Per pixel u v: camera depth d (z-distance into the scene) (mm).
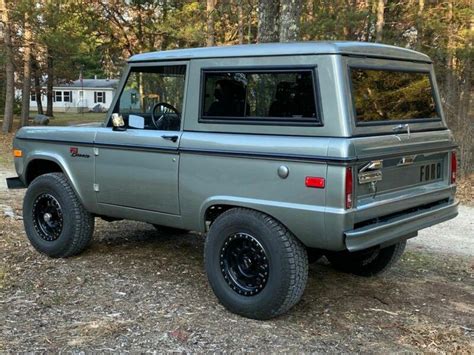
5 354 3508
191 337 3799
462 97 17750
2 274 5008
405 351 3736
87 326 3941
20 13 20000
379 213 3922
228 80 4223
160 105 4688
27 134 5668
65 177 5434
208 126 4309
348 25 16656
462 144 12539
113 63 26125
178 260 5590
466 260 6273
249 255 4121
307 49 3844
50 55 24375
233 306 4195
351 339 3898
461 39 17266
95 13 22281
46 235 5617
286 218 3863
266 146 3924
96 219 7281
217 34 20766
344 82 3734
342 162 3576
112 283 4855
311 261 4656
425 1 19266
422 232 7668
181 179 4445
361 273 5332
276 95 3973
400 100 4301
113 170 4941
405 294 4926
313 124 3775
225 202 4180
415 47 17734
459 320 4352
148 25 22688
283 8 8656
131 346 3650
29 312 4188
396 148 4043
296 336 3889
